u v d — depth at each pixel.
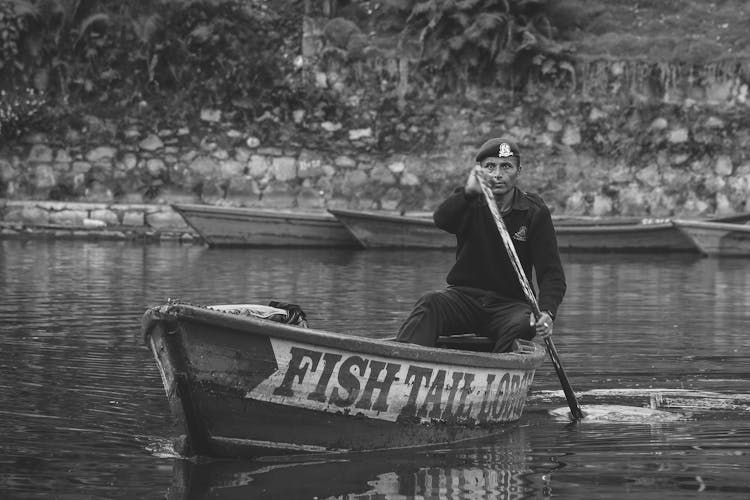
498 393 8.71
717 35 34.53
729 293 19.36
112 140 32.62
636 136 33.38
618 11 35.62
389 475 7.38
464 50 33.41
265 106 33.31
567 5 34.50
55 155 32.34
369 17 35.03
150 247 29.14
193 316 7.18
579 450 8.19
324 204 33.09
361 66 33.62
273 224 29.61
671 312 16.45
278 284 19.81
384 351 7.74
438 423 8.28
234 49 33.22
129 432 8.58
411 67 33.66
